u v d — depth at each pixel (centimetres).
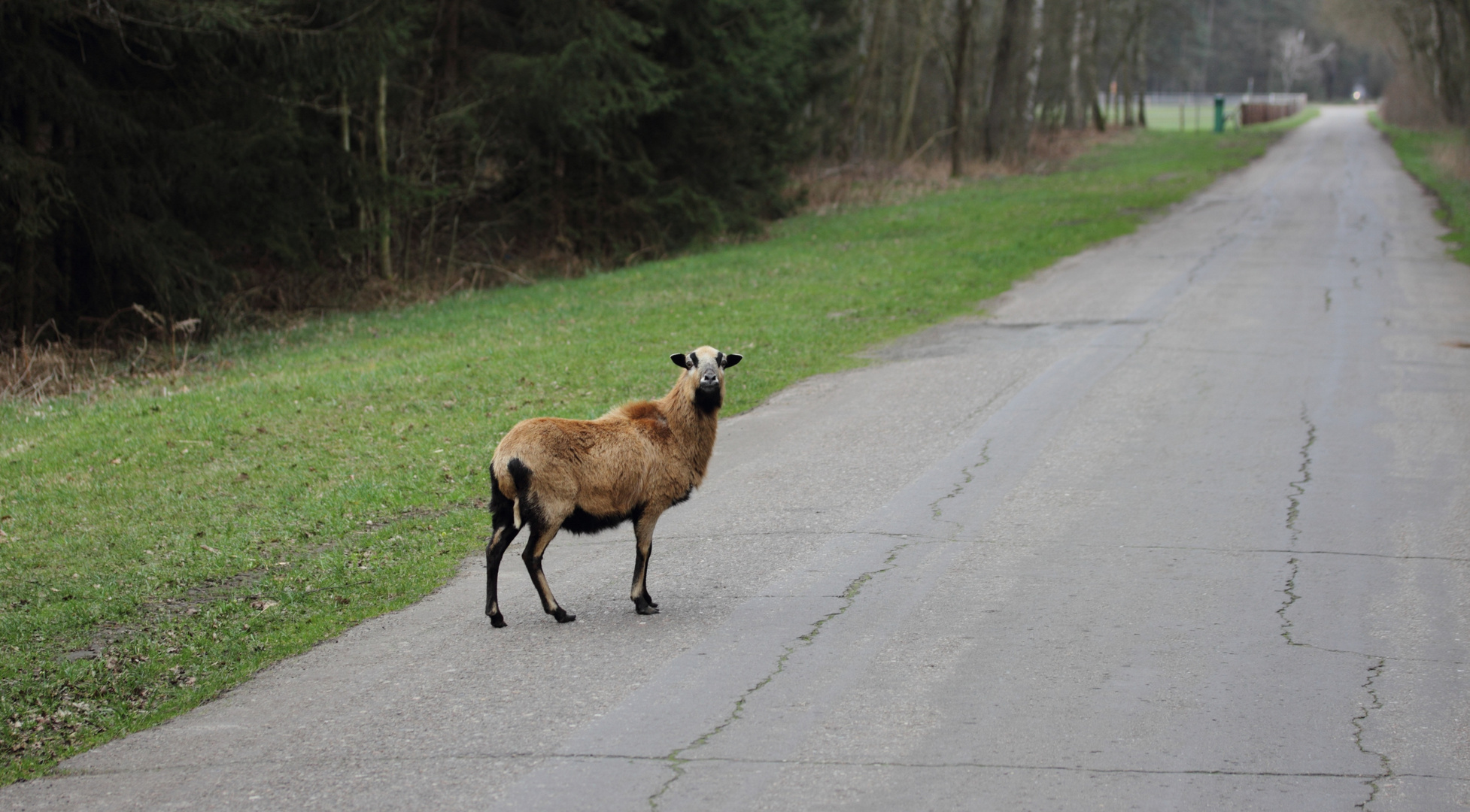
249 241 1975
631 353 1452
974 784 467
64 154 1720
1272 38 12638
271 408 1203
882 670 582
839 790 465
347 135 2248
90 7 1627
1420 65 6988
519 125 2470
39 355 1606
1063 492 893
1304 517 819
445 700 570
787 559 763
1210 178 3903
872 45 4334
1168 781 468
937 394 1241
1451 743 497
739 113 2877
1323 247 2312
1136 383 1251
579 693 569
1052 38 5988
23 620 701
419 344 1611
